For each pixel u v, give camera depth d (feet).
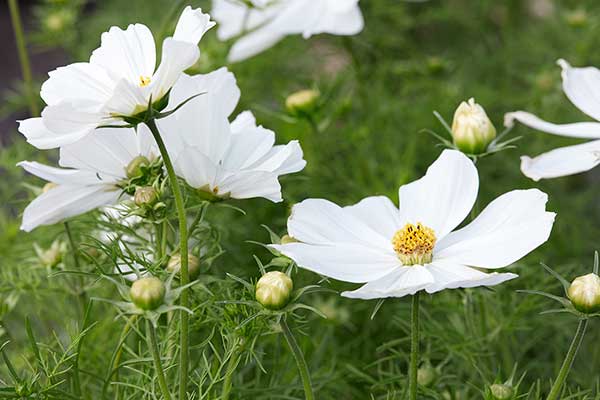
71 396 2.11
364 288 1.96
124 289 1.94
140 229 2.28
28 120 1.95
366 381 2.44
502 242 2.01
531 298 2.35
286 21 2.75
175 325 2.12
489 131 2.11
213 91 2.10
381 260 2.02
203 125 2.09
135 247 2.23
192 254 2.08
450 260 2.01
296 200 2.77
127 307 1.92
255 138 2.11
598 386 2.18
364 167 2.81
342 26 2.71
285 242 2.06
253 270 2.61
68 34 3.24
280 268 2.48
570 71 2.25
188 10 1.96
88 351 2.34
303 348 2.41
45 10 3.43
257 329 2.06
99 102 1.91
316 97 2.64
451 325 2.42
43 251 2.38
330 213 2.05
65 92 1.96
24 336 2.56
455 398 2.29
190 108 2.09
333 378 2.33
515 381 2.41
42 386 2.14
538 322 2.48
